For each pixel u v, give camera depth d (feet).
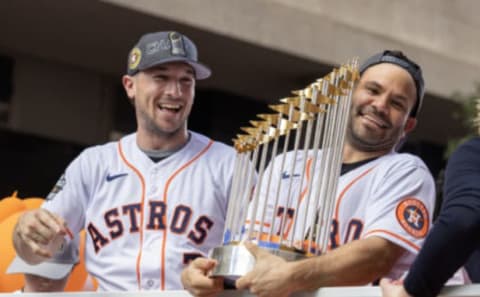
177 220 17.31
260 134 14.90
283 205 15.89
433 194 15.47
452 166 12.28
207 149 17.98
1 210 22.72
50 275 18.22
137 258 17.11
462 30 53.78
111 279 17.24
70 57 47.57
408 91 16.14
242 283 13.73
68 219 17.88
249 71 48.96
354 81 14.75
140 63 17.76
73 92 47.98
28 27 44.68
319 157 15.84
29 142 46.78
